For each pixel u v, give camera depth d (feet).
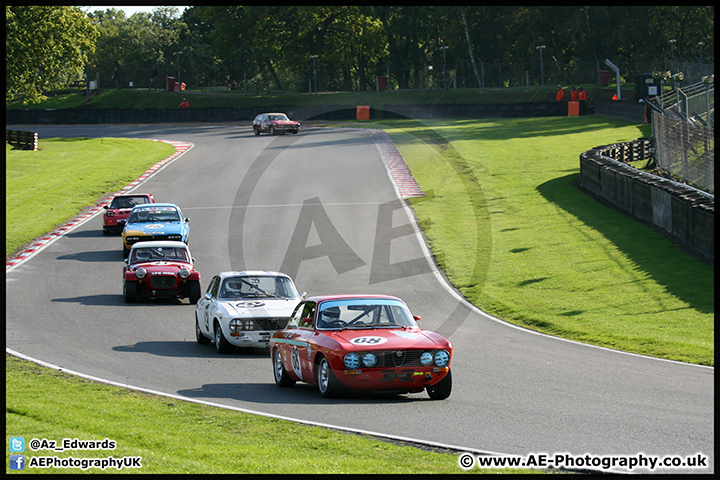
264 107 505.66
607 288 130.21
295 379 72.23
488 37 599.57
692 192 156.04
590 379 74.38
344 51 597.11
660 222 166.30
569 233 177.47
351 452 46.78
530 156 296.10
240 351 93.86
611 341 97.14
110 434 50.19
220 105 568.00
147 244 138.10
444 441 50.62
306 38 602.03
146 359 85.81
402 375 63.41
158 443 48.19
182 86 648.79
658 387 70.08
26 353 86.53
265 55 609.42
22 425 51.78
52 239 193.16
